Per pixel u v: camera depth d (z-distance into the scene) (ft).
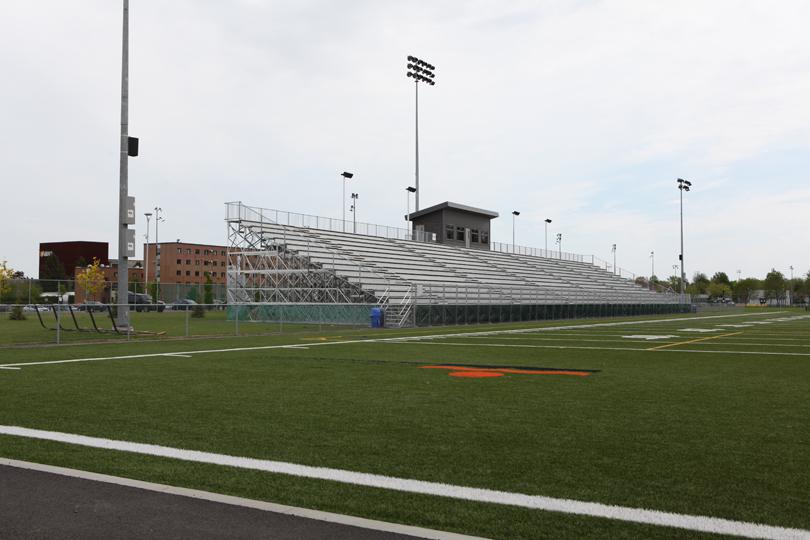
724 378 39.99
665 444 21.90
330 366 46.21
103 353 56.65
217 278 408.46
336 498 16.10
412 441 22.39
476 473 18.38
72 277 384.06
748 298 438.81
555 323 135.74
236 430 24.18
